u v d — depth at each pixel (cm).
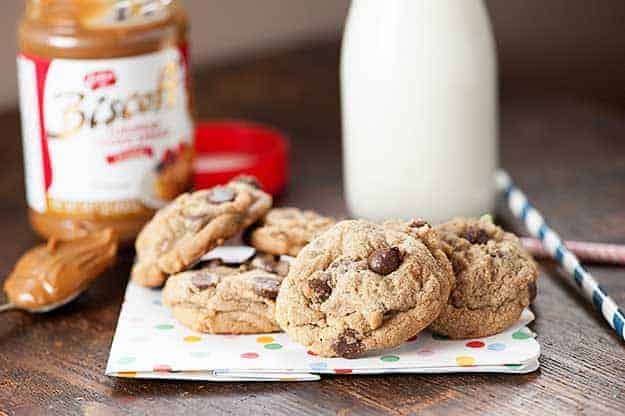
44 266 66
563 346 62
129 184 71
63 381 61
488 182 74
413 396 58
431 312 59
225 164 81
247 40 113
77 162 71
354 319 59
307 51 108
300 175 81
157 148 72
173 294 63
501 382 59
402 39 71
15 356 63
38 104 71
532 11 130
